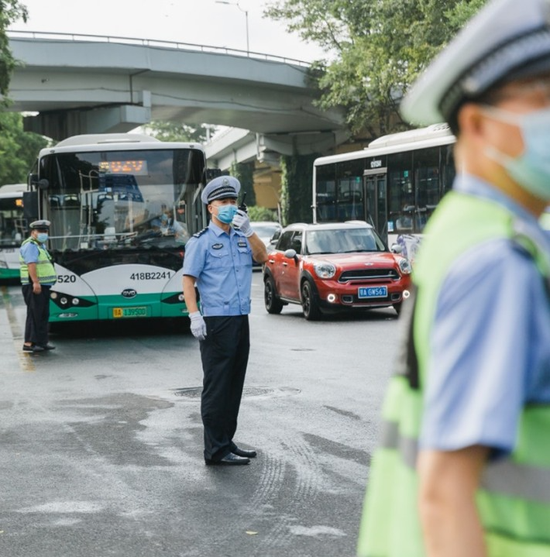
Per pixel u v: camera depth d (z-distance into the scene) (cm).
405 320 173
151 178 1669
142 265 1656
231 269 745
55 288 1641
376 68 3991
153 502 635
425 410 161
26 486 684
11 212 3816
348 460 733
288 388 1070
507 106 162
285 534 559
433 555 157
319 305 1852
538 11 160
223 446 735
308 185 6406
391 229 2442
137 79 4803
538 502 160
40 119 5131
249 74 4994
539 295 157
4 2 3388
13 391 1118
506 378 153
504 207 165
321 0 4728
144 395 1060
